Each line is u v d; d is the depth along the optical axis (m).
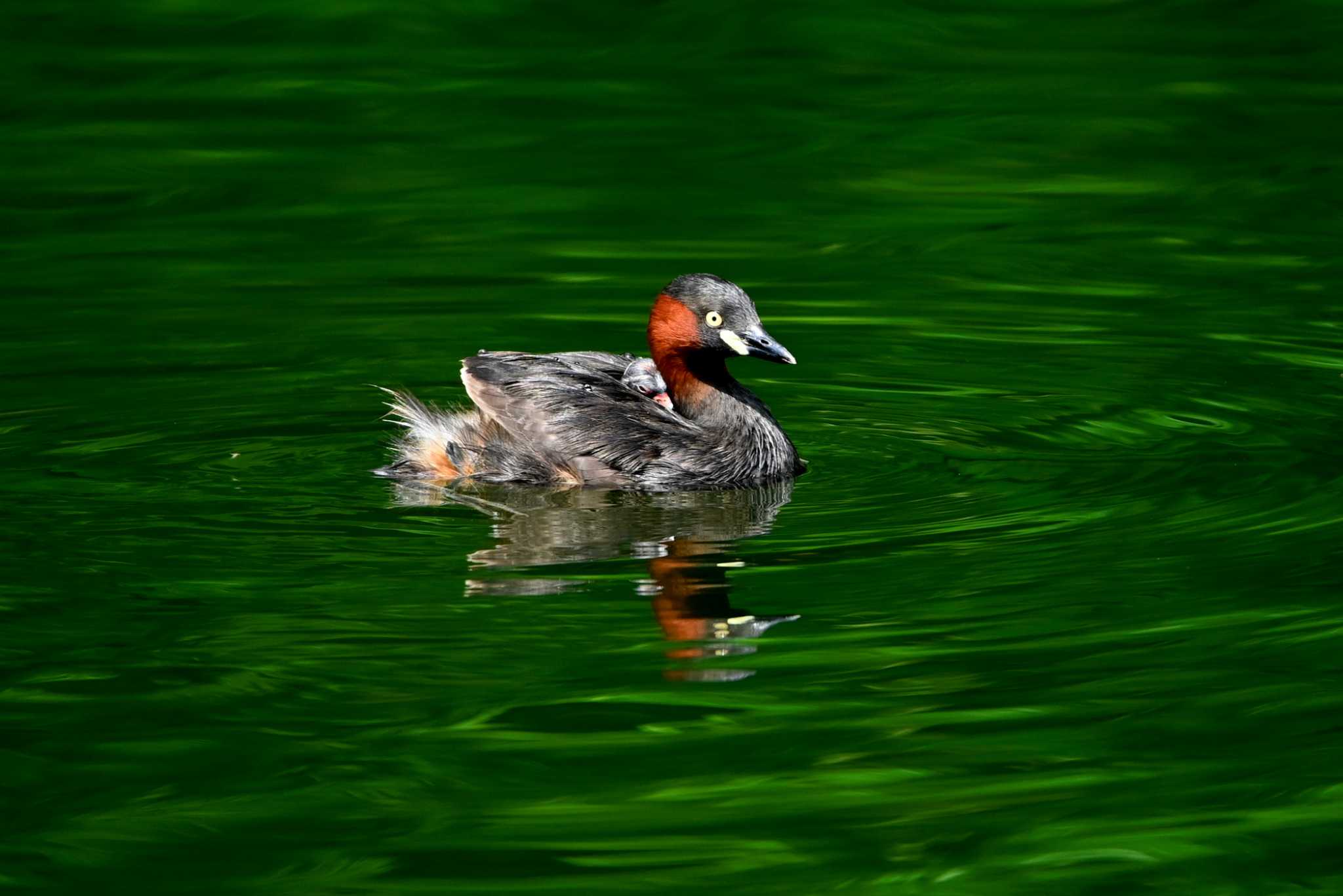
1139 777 8.89
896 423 14.90
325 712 9.50
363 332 17.30
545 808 8.66
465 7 28.11
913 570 11.41
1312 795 8.73
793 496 13.03
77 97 24.53
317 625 10.52
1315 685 9.73
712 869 8.19
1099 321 17.69
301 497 12.88
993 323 17.64
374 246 19.89
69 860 8.22
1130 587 11.06
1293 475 13.23
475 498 13.01
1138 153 22.80
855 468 13.75
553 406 13.57
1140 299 18.34
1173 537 11.94
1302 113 23.86
